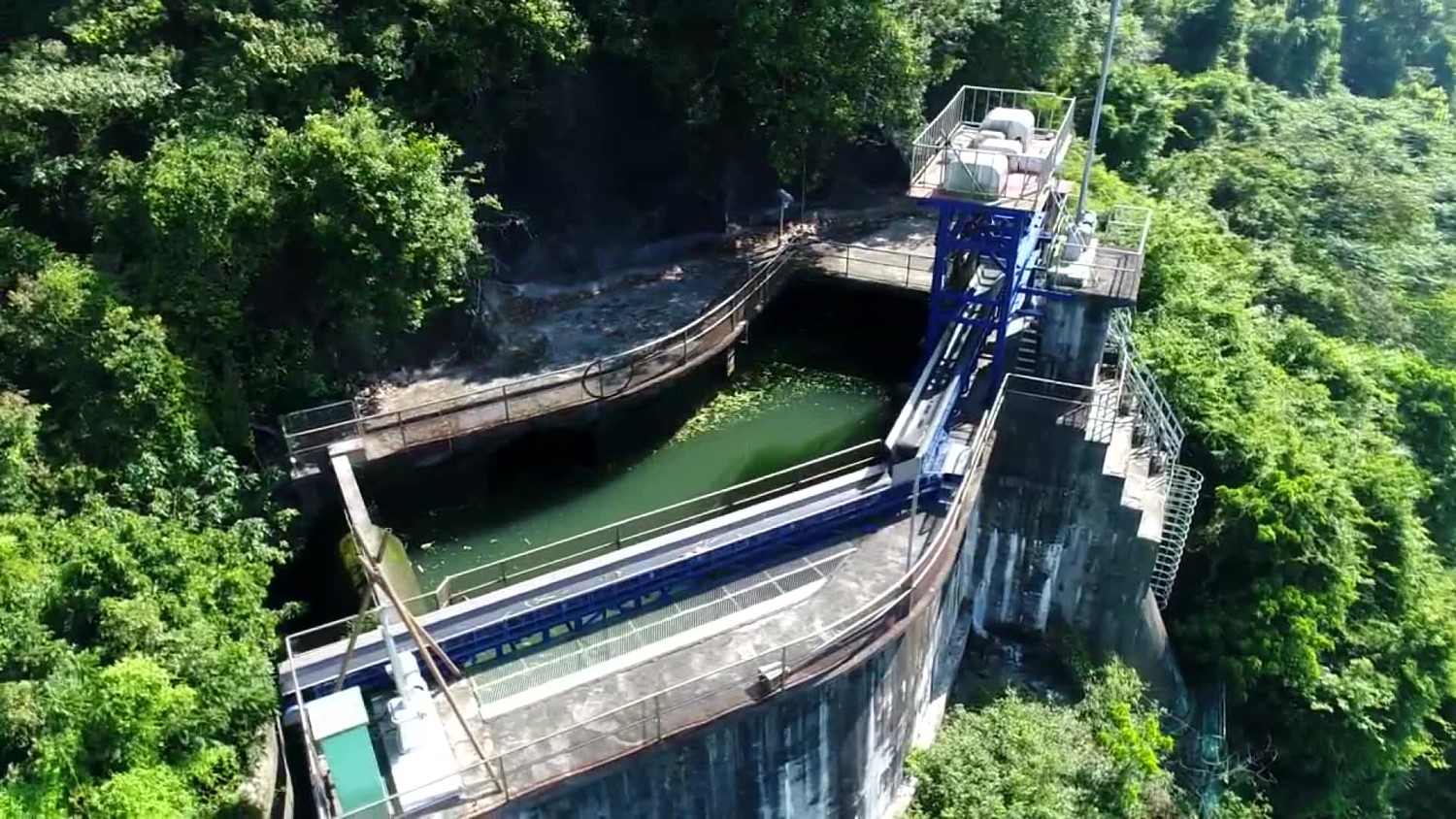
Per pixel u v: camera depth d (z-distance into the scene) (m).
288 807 18.44
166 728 16.14
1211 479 28.08
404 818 15.63
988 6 37.41
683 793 18.17
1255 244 41.91
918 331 32.88
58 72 22.19
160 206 21.20
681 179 34.69
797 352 33.66
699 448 29.09
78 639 17.17
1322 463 27.80
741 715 17.72
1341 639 28.19
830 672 18.36
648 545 21.17
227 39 24.56
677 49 31.05
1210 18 62.50
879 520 22.64
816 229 36.88
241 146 22.83
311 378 24.62
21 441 18.78
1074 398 24.16
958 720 22.69
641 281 33.06
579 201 32.78
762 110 32.59
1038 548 25.72
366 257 23.23
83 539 17.55
